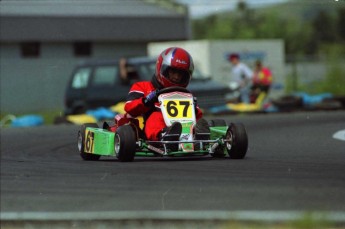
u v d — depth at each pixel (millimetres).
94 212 18297
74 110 70000
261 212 17328
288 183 22688
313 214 16656
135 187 22703
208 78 70812
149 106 29812
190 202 19891
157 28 104312
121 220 17375
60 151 37969
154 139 29172
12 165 30594
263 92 87000
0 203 20609
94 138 31328
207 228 16547
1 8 96500
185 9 106562
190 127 28922
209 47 103375
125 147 28797
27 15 97250
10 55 98062
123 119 30875
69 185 23656
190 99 29766
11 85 97812
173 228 16672
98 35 100812
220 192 21312
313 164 27922
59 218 17641
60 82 100250
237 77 89125
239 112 67875
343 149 34500
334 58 106438
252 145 38250
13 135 48469
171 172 25703
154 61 68312
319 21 149750
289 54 153000
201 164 27938
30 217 17828
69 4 100812
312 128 47969
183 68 29844
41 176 26250
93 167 28297
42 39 97562
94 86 68875
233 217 16781
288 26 155875
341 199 19781
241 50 105625
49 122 75250
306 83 108625
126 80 67250
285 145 37781
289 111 69938
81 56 102188
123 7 103812
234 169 26297
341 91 103875
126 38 102312
